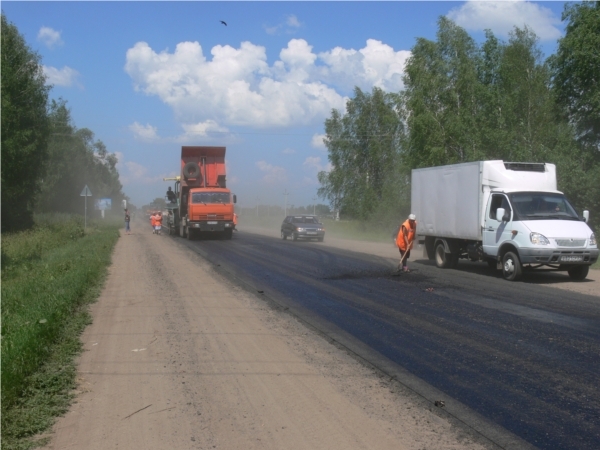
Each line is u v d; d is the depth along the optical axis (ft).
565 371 22.80
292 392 20.04
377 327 31.27
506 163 55.21
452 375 22.27
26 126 124.36
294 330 30.48
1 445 15.44
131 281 50.75
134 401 19.07
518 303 38.83
